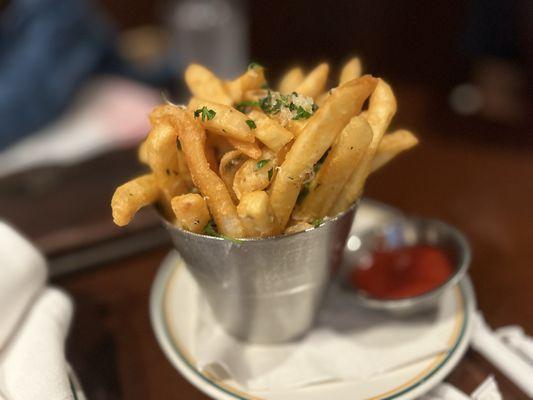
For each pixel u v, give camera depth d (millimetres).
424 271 298
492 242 341
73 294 322
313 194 229
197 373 253
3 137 598
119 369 274
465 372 257
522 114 611
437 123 498
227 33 941
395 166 424
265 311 252
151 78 752
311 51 868
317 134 204
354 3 826
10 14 688
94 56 692
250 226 208
